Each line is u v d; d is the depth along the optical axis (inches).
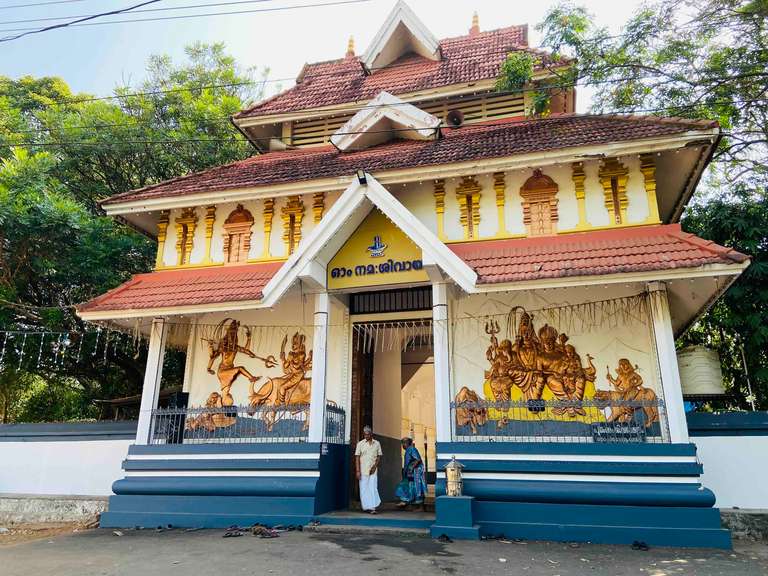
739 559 265.3
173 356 746.8
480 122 512.4
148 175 788.6
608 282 323.3
